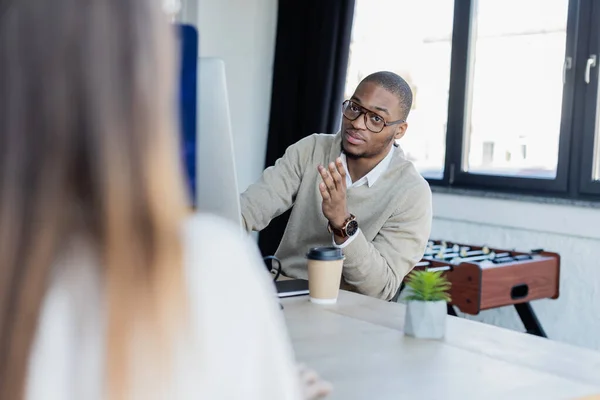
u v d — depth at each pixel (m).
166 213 0.56
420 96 3.93
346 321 1.63
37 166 0.54
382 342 1.47
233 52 4.41
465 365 1.33
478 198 3.59
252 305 0.60
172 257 0.56
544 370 1.32
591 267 3.23
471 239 3.64
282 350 0.62
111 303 0.55
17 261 0.55
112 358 0.55
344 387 1.19
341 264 1.82
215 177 1.60
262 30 4.43
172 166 0.57
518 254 3.19
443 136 3.83
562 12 3.37
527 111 3.51
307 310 1.74
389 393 1.17
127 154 0.54
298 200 2.53
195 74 1.37
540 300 3.40
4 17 0.54
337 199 2.09
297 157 2.54
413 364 1.33
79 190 0.55
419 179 2.42
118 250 0.54
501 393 1.19
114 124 0.54
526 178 3.47
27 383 0.56
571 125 3.33
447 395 1.17
